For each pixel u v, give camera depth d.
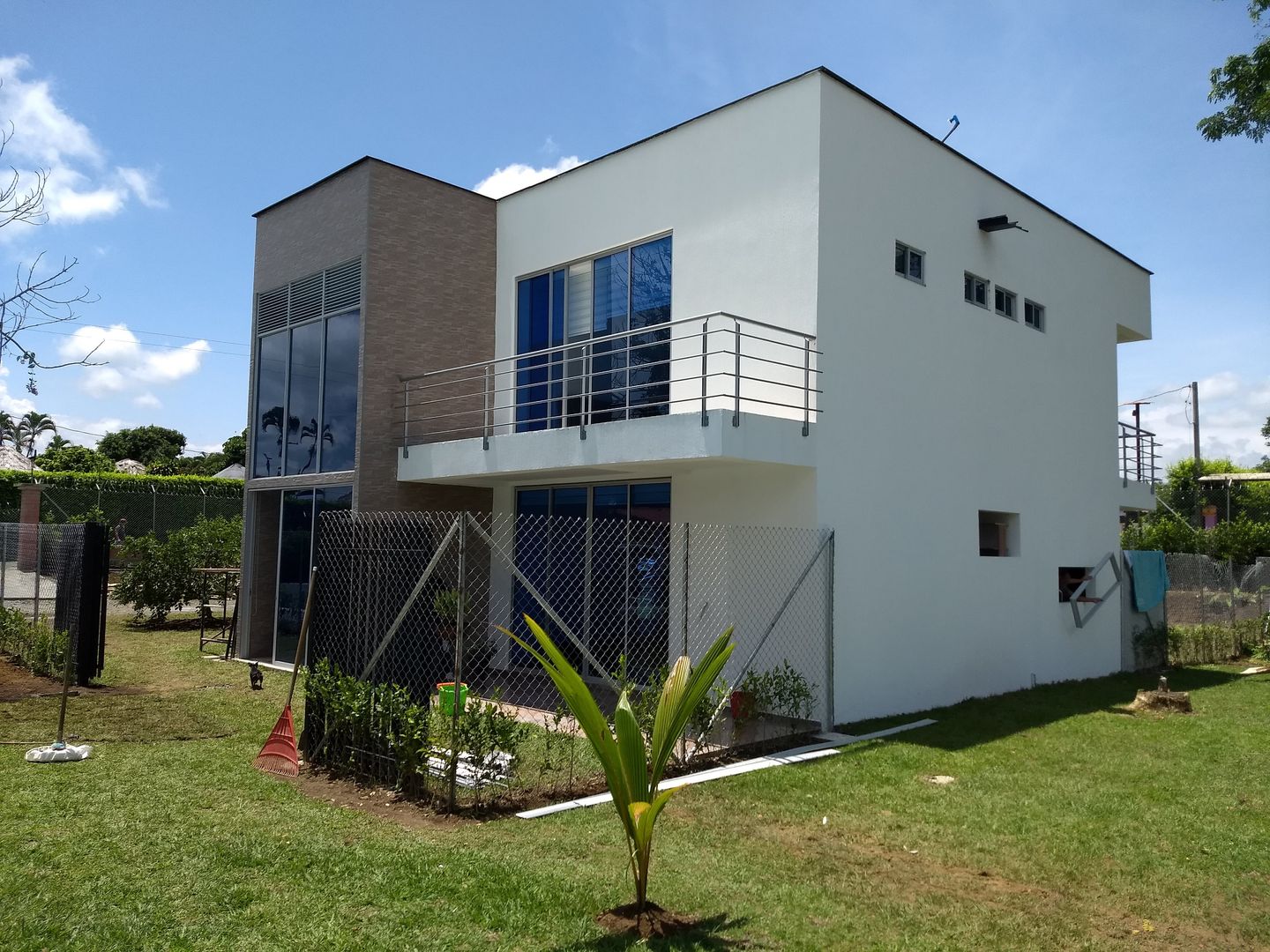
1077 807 6.58
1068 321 14.30
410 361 12.48
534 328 13.05
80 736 7.69
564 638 12.24
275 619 13.20
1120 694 12.49
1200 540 24.67
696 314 10.80
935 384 11.27
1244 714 10.88
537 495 12.93
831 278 9.76
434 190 12.91
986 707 10.93
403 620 6.86
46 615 12.96
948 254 11.71
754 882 4.90
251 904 4.22
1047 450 13.53
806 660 9.46
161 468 48.50
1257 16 13.77
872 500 10.16
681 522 10.81
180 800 5.85
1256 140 14.41
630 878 4.82
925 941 4.21
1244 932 4.47
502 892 4.47
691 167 11.02
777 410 9.81
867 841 5.75
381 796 6.28
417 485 12.51
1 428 45.12
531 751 7.54
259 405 14.11
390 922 4.09
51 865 4.59
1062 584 14.00
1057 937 4.33
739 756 8.05
